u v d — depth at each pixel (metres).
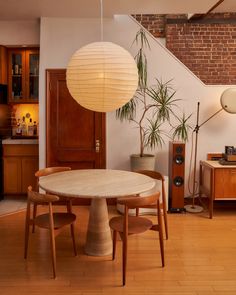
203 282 2.84
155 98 4.68
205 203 5.14
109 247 3.41
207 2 4.14
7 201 5.29
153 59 4.98
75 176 3.53
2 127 5.58
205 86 5.02
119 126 5.04
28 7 4.36
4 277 2.91
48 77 4.92
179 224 4.26
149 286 2.76
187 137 4.95
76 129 5.01
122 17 4.91
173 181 4.68
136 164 4.65
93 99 2.87
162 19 6.04
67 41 4.89
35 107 5.77
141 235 3.88
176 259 3.27
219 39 5.89
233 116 5.06
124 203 2.77
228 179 4.48
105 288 2.73
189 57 5.95
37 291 2.68
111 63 2.77
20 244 3.61
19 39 5.18
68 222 3.11
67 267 3.10
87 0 4.05
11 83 5.53
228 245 3.62
